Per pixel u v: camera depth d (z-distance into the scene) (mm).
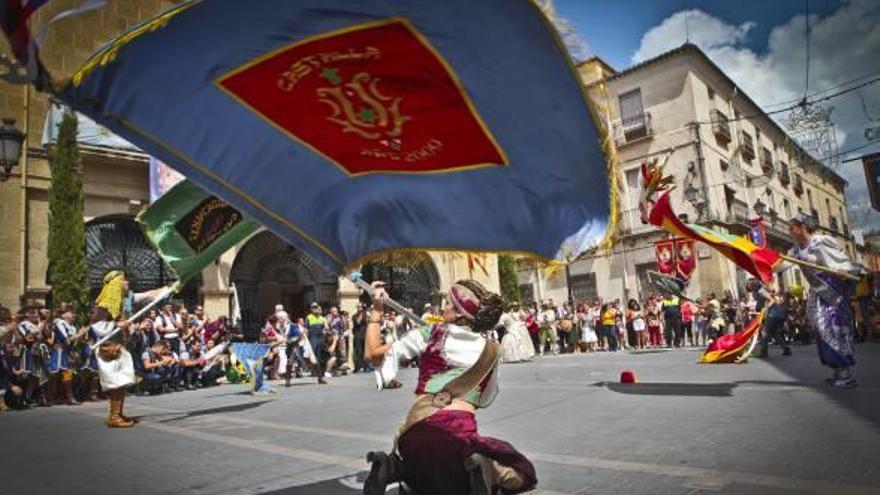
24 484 4113
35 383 9906
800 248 7090
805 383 7066
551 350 21812
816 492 3033
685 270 21547
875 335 15930
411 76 2814
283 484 3824
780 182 34188
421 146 3080
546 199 3439
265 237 17250
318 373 12547
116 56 2348
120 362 6926
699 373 9062
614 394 7238
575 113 3129
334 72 2707
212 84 2580
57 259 12867
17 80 2129
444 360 2590
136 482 4066
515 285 21891
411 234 3314
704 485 3266
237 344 10734
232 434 5996
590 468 3783
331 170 3049
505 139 3143
